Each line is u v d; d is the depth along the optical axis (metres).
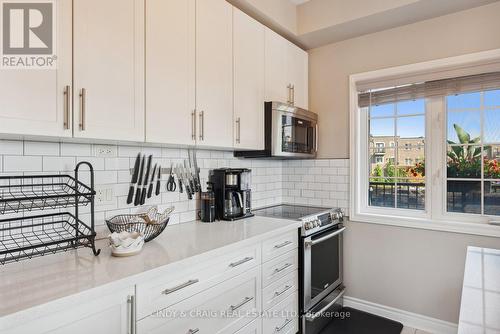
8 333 0.83
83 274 1.12
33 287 1.00
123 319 1.11
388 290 2.50
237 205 2.26
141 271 1.16
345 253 2.71
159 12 1.57
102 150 1.67
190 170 2.16
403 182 2.53
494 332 0.86
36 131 1.13
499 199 2.14
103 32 1.33
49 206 1.33
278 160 3.08
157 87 1.55
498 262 1.63
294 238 2.13
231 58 2.02
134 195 1.82
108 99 1.35
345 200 2.72
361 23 2.40
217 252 1.47
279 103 2.33
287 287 2.04
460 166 2.28
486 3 2.08
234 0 2.12
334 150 2.78
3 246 1.30
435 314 2.29
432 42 2.29
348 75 2.70
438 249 2.28
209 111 1.85
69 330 0.96
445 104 2.32
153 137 1.54
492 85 2.07
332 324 2.42
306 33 2.59
